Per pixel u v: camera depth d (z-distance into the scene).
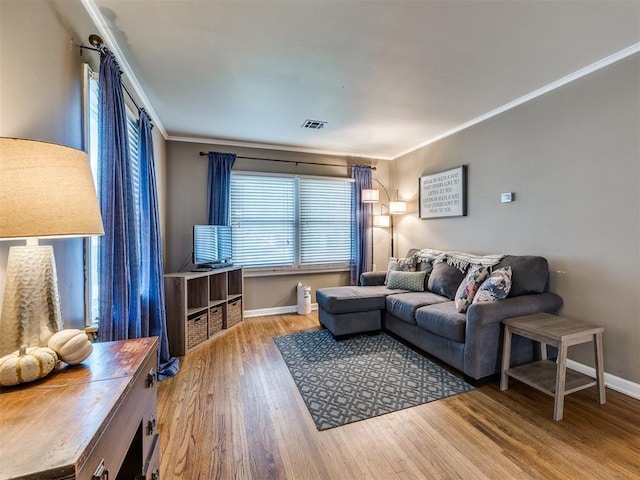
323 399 2.18
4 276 1.07
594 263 2.41
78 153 1.00
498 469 1.53
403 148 4.68
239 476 1.50
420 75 2.49
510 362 2.41
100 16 1.77
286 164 4.59
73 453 0.61
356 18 1.81
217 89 2.70
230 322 3.83
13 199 0.84
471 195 3.58
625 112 2.21
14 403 0.78
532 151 2.87
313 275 4.77
